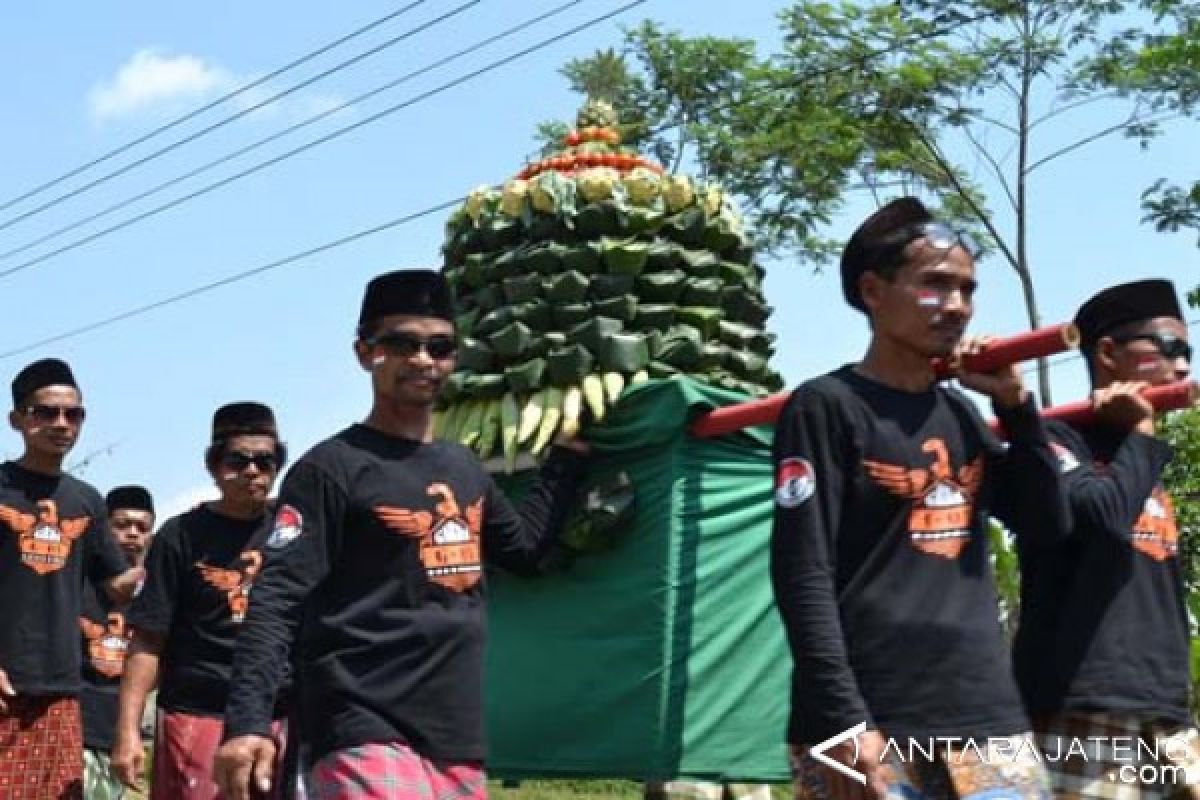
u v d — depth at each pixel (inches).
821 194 725.9
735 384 219.3
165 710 243.6
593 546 212.4
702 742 208.1
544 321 217.0
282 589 169.5
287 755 176.9
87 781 306.3
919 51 711.1
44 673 261.0
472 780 172.9
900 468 156.7
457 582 175.3
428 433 181.8
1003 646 158.6
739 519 214.2
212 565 243.0
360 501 172.9
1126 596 175.6
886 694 152.7
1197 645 276.2
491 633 222.5
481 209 230.8
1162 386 179.3
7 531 260.7
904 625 153.7
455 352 181.0
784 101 721.6
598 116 236.2
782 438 158.1
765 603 215.2
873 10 709.9
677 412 207.8
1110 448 184.4
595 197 220.5
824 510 154.6
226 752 164.4
